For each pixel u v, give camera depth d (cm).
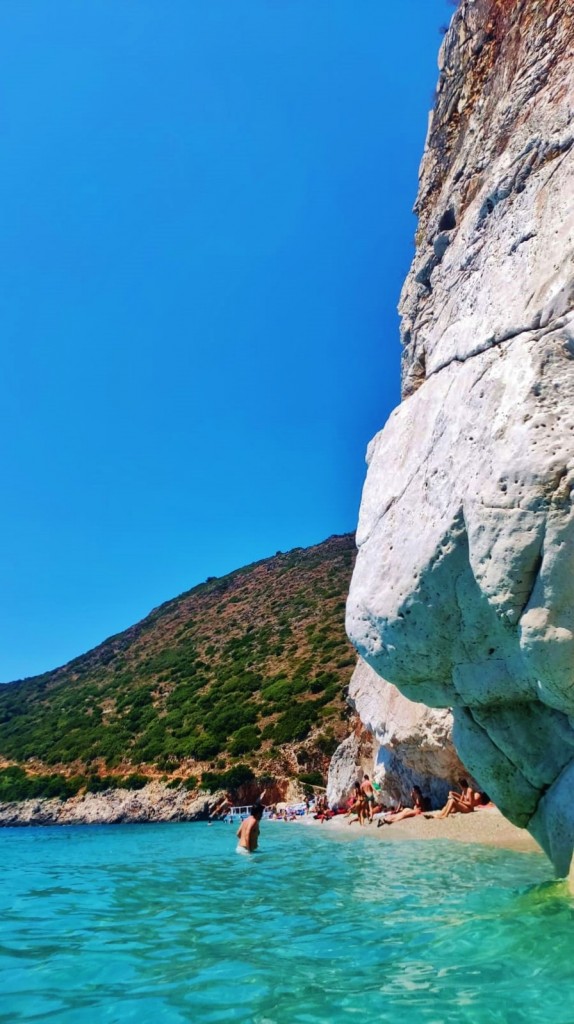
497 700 614
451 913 625
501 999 381
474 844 1200
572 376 514
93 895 864
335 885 873
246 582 9594
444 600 591
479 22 912
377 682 1836
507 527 502
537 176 631
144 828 3006
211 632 7638
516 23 798
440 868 958
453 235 880
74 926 655
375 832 1596
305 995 410
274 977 452
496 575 513
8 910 757
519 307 578
